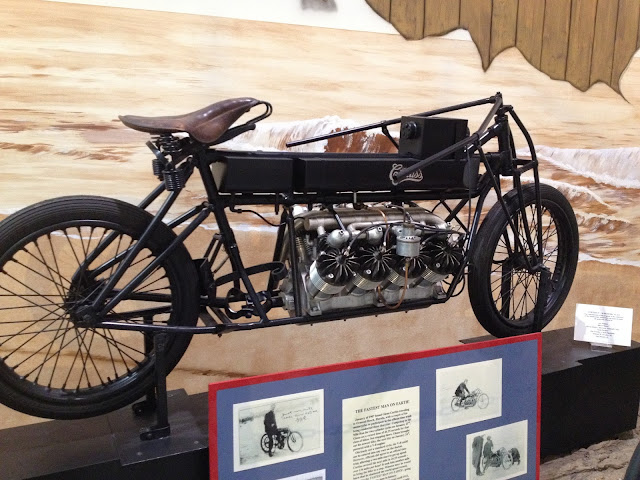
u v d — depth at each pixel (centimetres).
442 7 254
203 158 165
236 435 148
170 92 215
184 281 167
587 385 221
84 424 171
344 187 173
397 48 249
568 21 283
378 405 166
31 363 211
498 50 270
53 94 201
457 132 190
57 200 150
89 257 160
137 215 160
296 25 230
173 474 152
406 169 169
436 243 183
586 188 308
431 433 175
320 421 158
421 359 172
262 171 166
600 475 220
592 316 235
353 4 238
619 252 323
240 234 235
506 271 221
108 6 203
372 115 249
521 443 191
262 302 195
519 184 205
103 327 156
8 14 191
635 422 241
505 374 187
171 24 212
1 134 196
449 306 282
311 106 238
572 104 295
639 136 316
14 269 204
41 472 141
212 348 238
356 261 170
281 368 253
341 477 162
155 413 178
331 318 181
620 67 303
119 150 212
